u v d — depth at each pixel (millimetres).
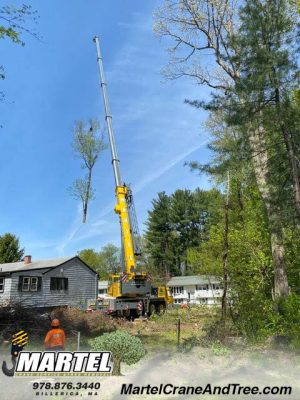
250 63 11031
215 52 16469
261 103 11375
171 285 58531
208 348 11438
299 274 14375
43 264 34719
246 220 17156
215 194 20656
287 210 11883
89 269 36469
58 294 33656
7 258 50219
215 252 19016
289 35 11273
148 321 23234
